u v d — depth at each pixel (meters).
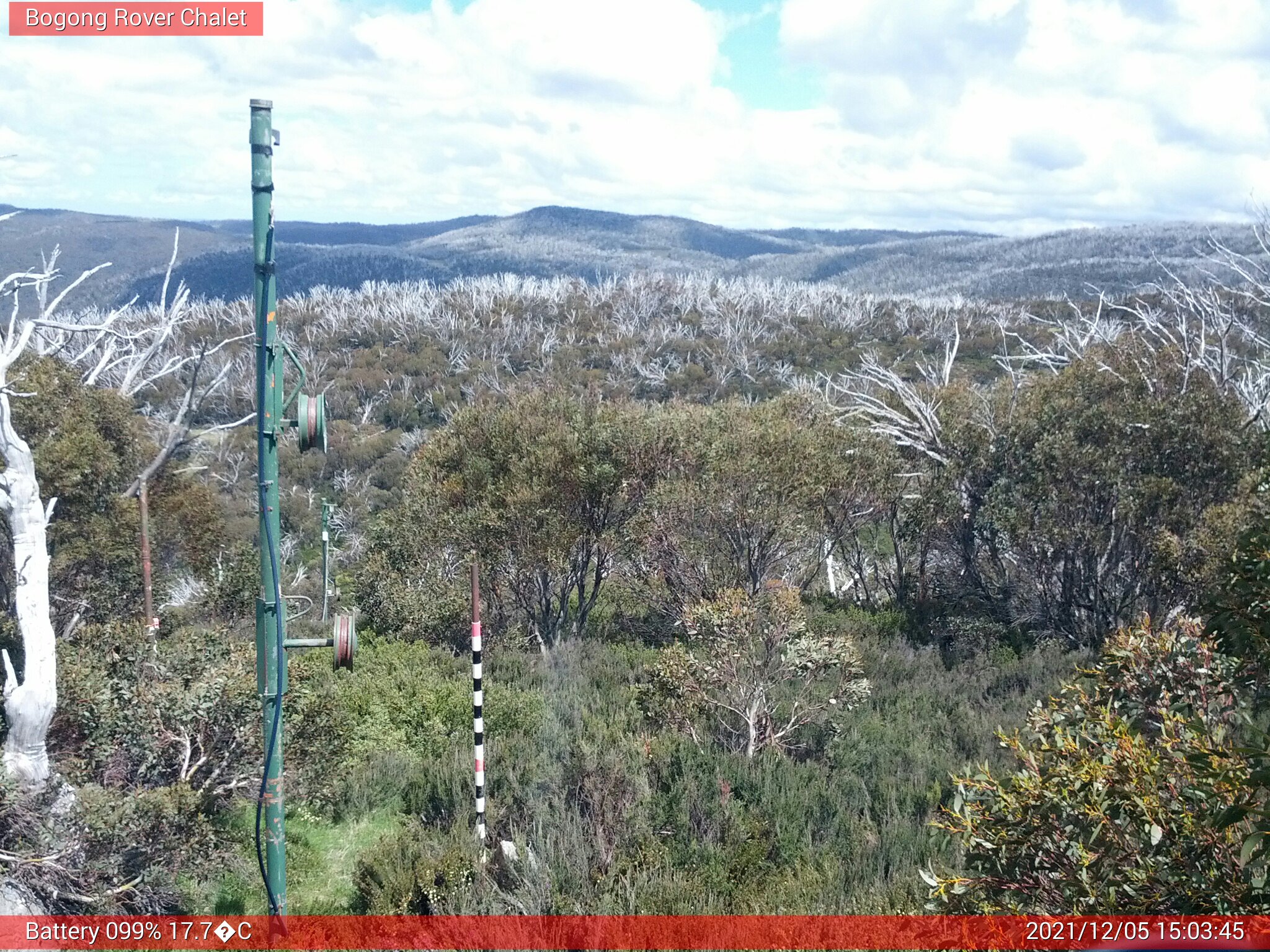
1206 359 15.09
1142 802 3.81
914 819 7.42
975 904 4.29
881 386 17.98
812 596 16.14
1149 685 5.48
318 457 43.50
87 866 6.25
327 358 63.81
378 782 8.33
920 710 10.40
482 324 74.88
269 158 4.93
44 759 7.04
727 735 9.16
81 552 13.02
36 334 12.98
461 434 15.42
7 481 7.24
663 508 13.66
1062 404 14.02
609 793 7.26
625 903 6.01
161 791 6.52
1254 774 3.25
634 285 92.81
